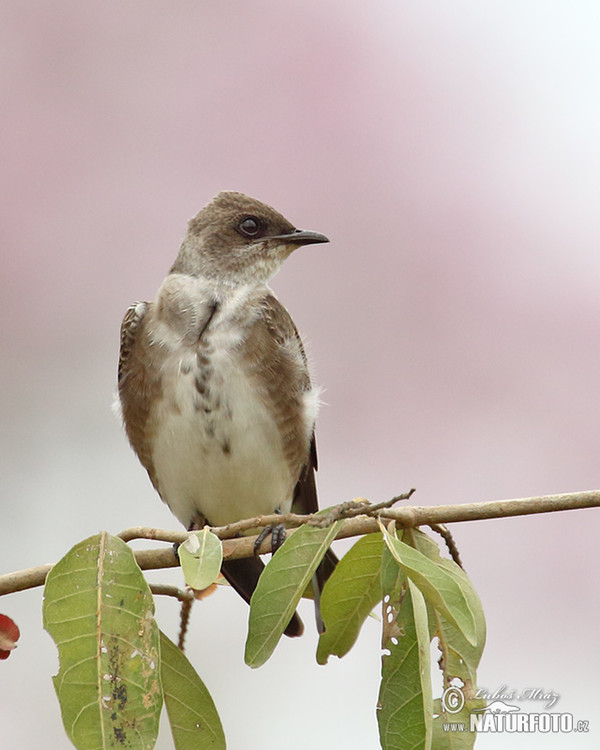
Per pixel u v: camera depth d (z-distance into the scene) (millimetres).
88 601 3100
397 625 3105
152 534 3111
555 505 3111
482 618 3115
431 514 3113
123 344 3246
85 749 3092
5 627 3117
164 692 3115
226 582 3139
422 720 3100
